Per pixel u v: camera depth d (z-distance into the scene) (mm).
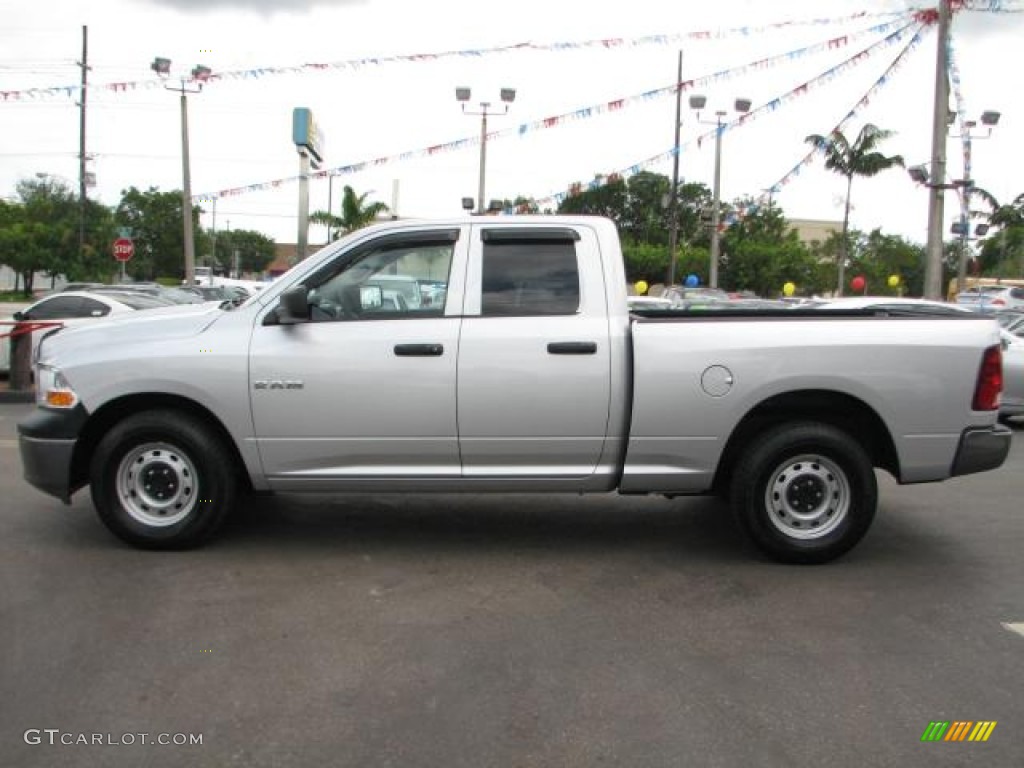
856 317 5301
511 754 3125
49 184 51750
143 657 3879
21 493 6730
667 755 3131
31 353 12852
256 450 5164
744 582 4980
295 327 5141
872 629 4297
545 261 5234
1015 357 10555
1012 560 5430
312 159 17219
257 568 5105
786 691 3625
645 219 53562
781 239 48125
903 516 6496
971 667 3873
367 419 5105
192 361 5090
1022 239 46562
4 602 4512
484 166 30500
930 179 16500
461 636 4160
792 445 5145
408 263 5258
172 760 3068
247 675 3719
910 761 3104
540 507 6652
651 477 5191
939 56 15430
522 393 5086
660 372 5047
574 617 4422
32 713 3387
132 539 5305
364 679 3693
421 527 6039
